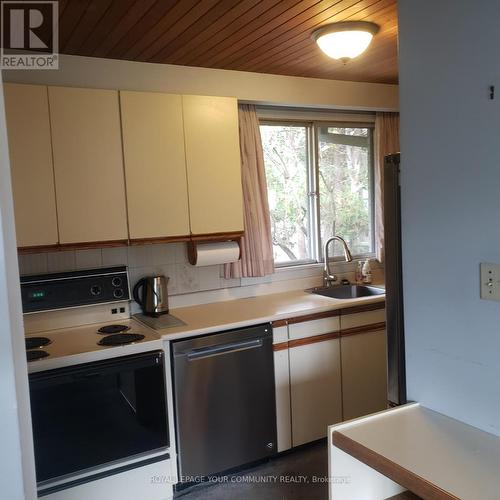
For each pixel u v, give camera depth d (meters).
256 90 3.00
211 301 3.10
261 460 2.75
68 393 2.09
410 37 1.58
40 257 2.58
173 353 2.36
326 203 3.59
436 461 1.28
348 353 2.95
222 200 2.78
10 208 0.43
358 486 1.51
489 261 1.39
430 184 1.56
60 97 2.33
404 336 1.75
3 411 0.41
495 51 1.33
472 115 1.41
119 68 2.60
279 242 3.42
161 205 2.60
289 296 3.21
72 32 2.17
